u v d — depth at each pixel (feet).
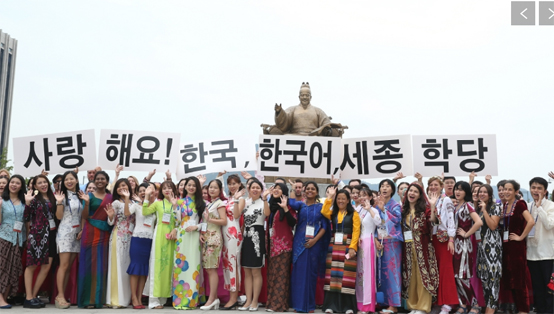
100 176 30.60
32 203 29.84
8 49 190.29
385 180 30.37
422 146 35.19
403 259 29.37
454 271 28.76
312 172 35.60
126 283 30.27
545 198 30.22
